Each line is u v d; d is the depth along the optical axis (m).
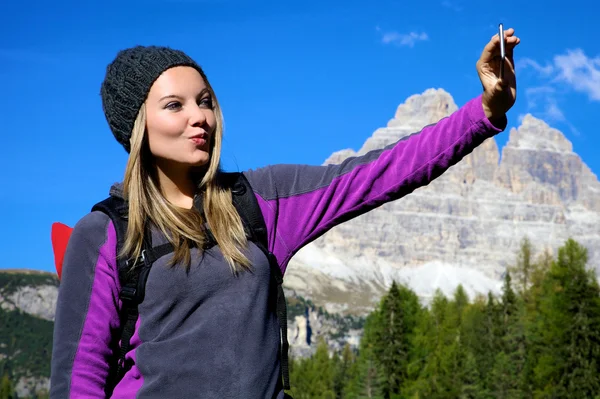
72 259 1.76
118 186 1.80
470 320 48.81
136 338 1.71
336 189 1.86
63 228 1.95
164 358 1.66
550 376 30.06
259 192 1.84
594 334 29.34
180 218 1.71
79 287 1.74
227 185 1.81
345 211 1.86
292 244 1.84
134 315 1.71
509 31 1.69
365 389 38.72
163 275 1.68
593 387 29.03
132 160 1.75
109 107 1.80
